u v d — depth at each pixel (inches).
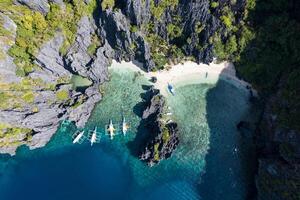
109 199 3235.7
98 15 3622.0
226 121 3521.2
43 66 3538.4
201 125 3526.1
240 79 3624.5
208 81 3659.0
